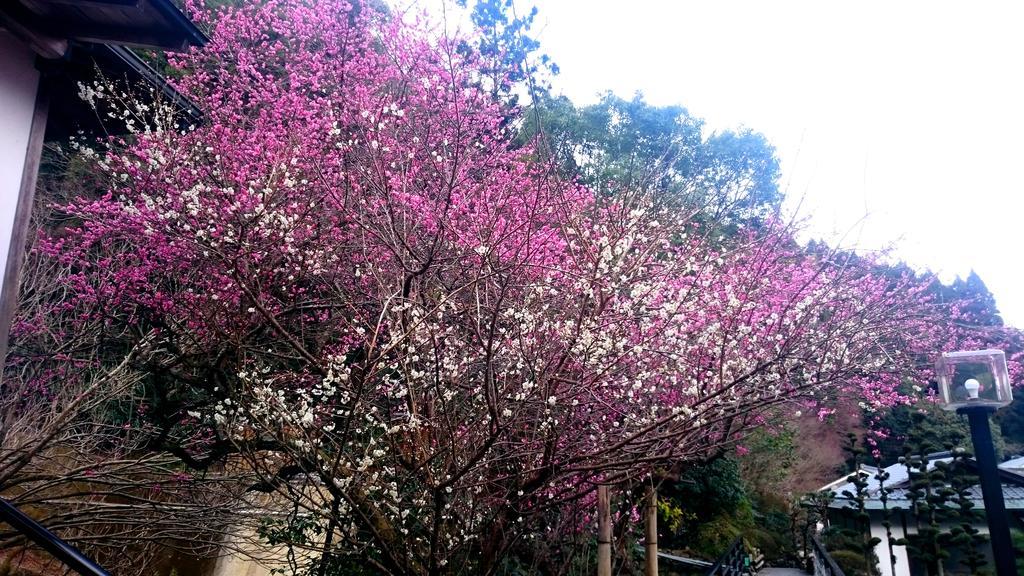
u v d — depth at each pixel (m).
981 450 4.32
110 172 6.82
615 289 5.20
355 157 6.10
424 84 7.16
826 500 15.32
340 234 6.71
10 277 3.13
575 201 6.57
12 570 6.41
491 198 6.87
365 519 4.68
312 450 4.77
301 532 6.45
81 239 7.25
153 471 6.66
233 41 8.09
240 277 5.28
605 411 5.86
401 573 4.98
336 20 8.28
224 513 6.26
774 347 5.85
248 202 5.86
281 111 7.32
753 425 6.60
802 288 6.05
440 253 5.68
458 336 5.77
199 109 6.72
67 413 5.82
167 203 5.94
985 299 17.25
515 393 5.07
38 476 5.64
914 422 11.54
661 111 14.48
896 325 7.95
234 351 6.07
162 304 6.36
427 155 6.58
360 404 4.79
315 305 6.13
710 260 6.47
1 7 3.08
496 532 5.23
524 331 5.18
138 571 6.75
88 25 3.31
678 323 5.63
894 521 13.70
